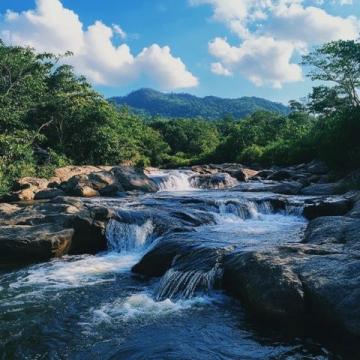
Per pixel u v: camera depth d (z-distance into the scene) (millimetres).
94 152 44250
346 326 7020
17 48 39719
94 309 8992
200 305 8961
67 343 7492
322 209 17406
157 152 65688
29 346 7410
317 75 44688
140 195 24828
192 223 15305
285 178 32969
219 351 7008
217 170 40938
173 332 7770
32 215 14969
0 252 12805
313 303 7660
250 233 13414
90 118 43281
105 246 14219
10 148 30531
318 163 33406
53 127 44094
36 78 40906
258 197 20047
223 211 18094
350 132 28172
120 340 7531
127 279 11055
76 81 46594
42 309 9055
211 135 80688
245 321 8156
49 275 11508
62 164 36531
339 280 7719
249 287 8508
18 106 38750
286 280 8031
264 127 63719
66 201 16609
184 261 10344
